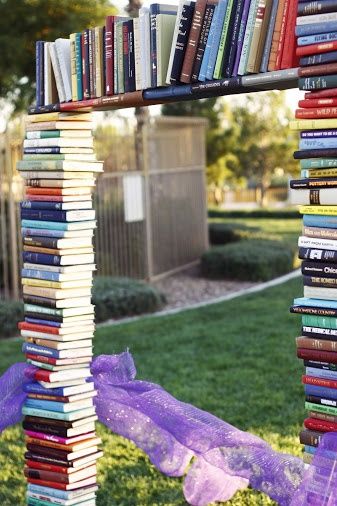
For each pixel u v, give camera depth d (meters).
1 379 3.70
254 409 5.61
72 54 3.54
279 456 3.39
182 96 3.18
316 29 2.70
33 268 3.60
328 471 2.81
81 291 3.54
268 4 2.89
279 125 33.69
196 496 3.98
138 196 12.10
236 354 7.37
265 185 35.97
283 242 14.46
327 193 2.75
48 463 3.60
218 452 3.50
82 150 3.56
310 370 2.86
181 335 8.31
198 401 5.83
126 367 3.91
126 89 3.33
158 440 3.90
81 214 3.52
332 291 2.78
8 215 10.43
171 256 13.20
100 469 4.64
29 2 14.05
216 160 26.66
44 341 3.55
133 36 3.28
